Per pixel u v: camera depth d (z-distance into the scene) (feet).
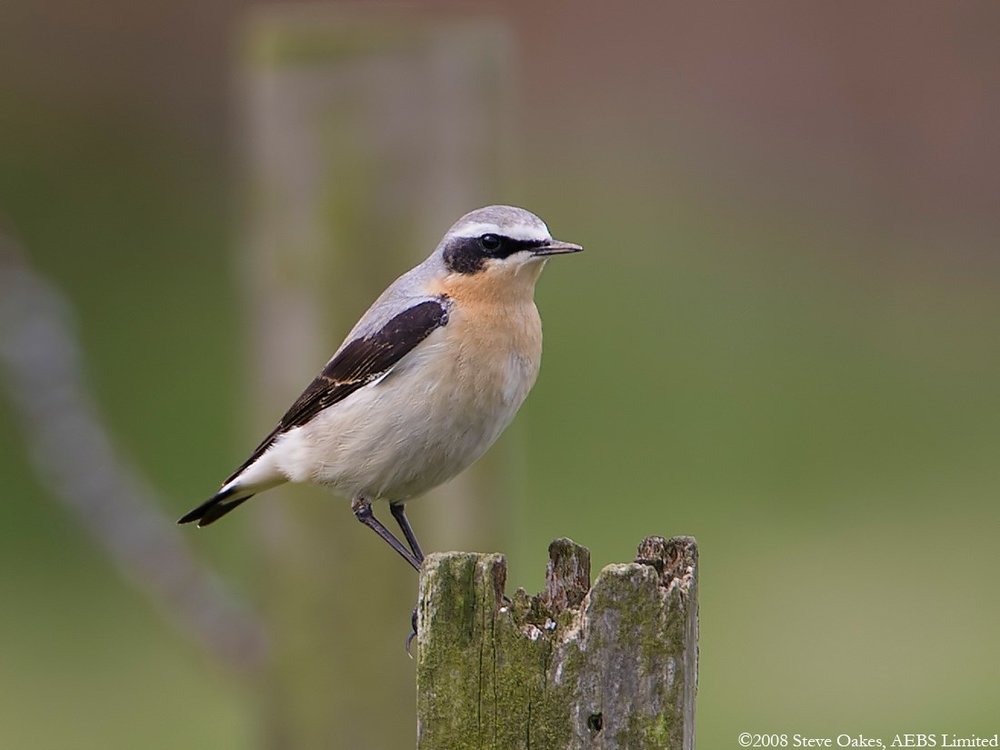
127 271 68.64
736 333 64.08
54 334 37.22
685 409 59.11
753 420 58.70
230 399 61.36
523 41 70.28
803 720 41.63
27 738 44.55
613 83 71.20
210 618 33.65
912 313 66.39
